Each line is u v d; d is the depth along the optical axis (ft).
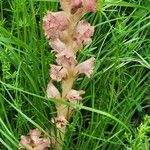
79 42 0.92
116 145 1.13
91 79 1.15
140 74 1.19
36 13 1.20
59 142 1.03
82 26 0.90
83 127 1.21
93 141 1.11
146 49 1.26
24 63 1.15
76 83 1.20
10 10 1.28
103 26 1.30
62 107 0.98
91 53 1.24
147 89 1.25
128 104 1.15
